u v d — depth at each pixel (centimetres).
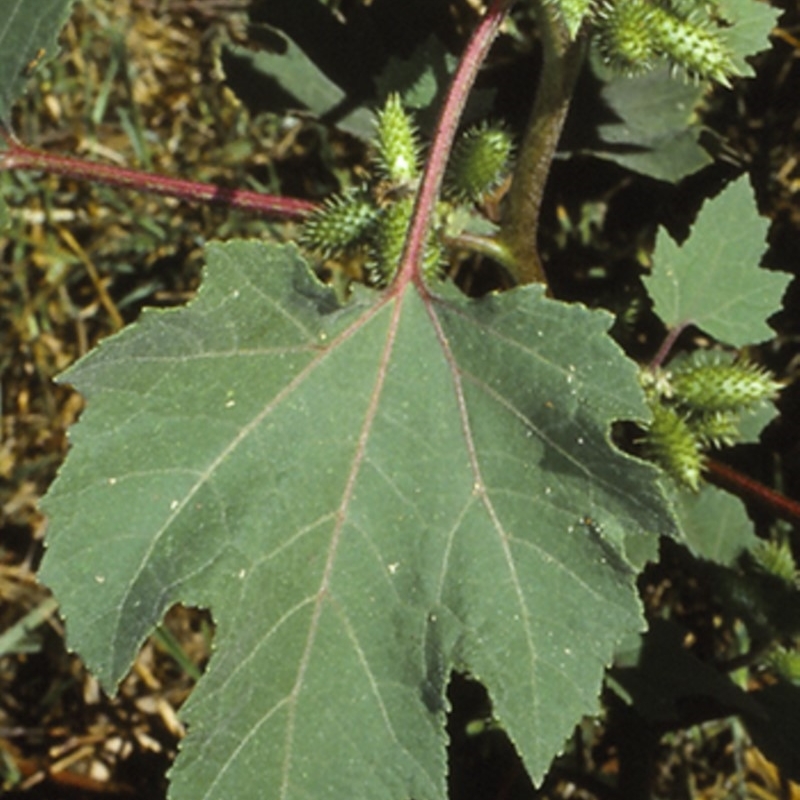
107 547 48
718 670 59
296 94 62
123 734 65
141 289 67
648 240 65
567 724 49
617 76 59
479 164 53
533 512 49
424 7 61
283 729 48
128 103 69
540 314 49
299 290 49
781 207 66
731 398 54
